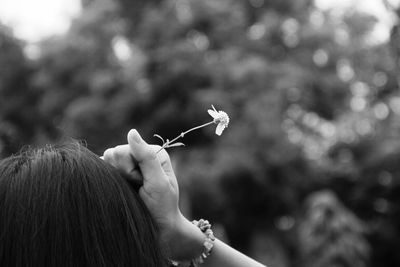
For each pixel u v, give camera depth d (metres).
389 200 20.27
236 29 20.81
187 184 18.25
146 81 19.84
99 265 1.07
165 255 1.20
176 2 20.73
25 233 1.07
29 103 22.25
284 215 20.69
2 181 1.12
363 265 11.64
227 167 18.62
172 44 19.98
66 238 1.07
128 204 1.13
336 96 21.52
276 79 19.62
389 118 21.22
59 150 1.17
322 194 12.24
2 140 7.52
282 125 20.45
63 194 1.09
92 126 19.73
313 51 21.33
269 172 19.77
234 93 19.23
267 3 22.48
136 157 1.18
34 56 22.22
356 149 20.86
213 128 19.06
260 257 19.78
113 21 21.48
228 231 20.61
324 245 11.64
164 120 19.33
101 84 19.73
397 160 20.00
